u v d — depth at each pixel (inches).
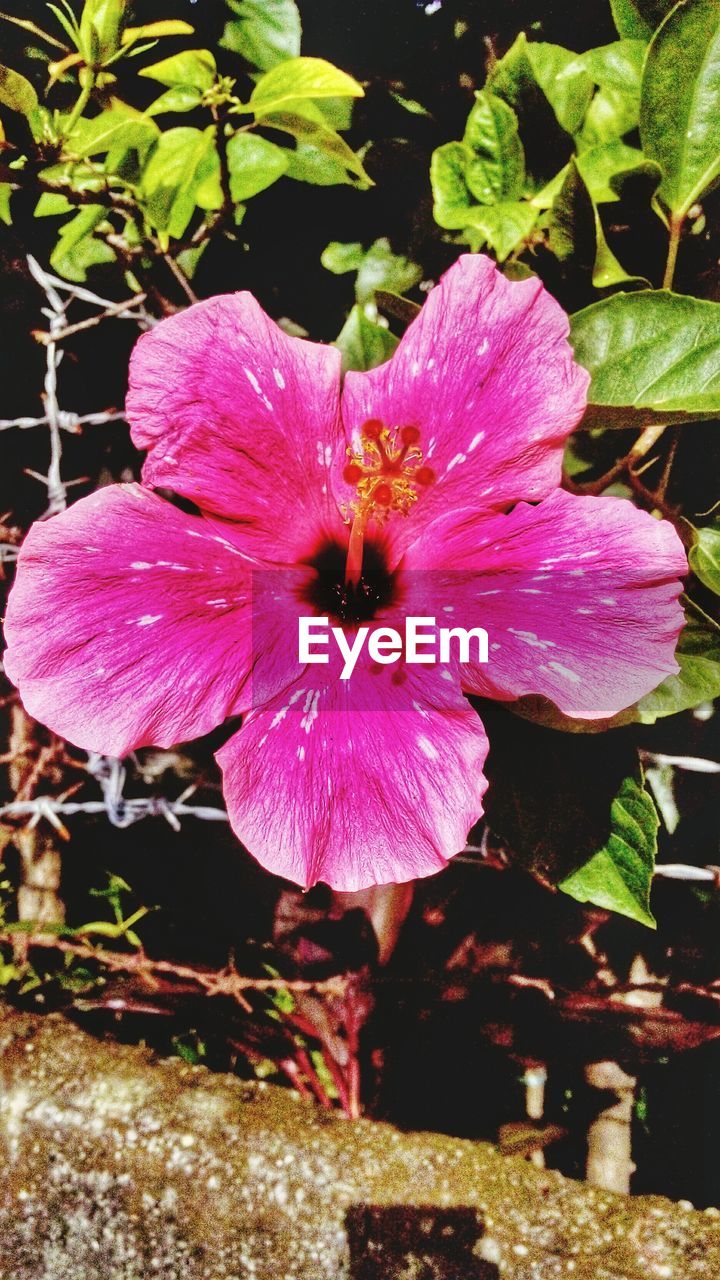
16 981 20.4
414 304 17.6
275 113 17.6
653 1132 20.5
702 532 17.9
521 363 15.9
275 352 15.9
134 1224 18.3
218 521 16.2
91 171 18.3
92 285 20.1
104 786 20.3
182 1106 18.7
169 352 15.7
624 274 17.6
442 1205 17.9
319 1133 18.5
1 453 20.7
